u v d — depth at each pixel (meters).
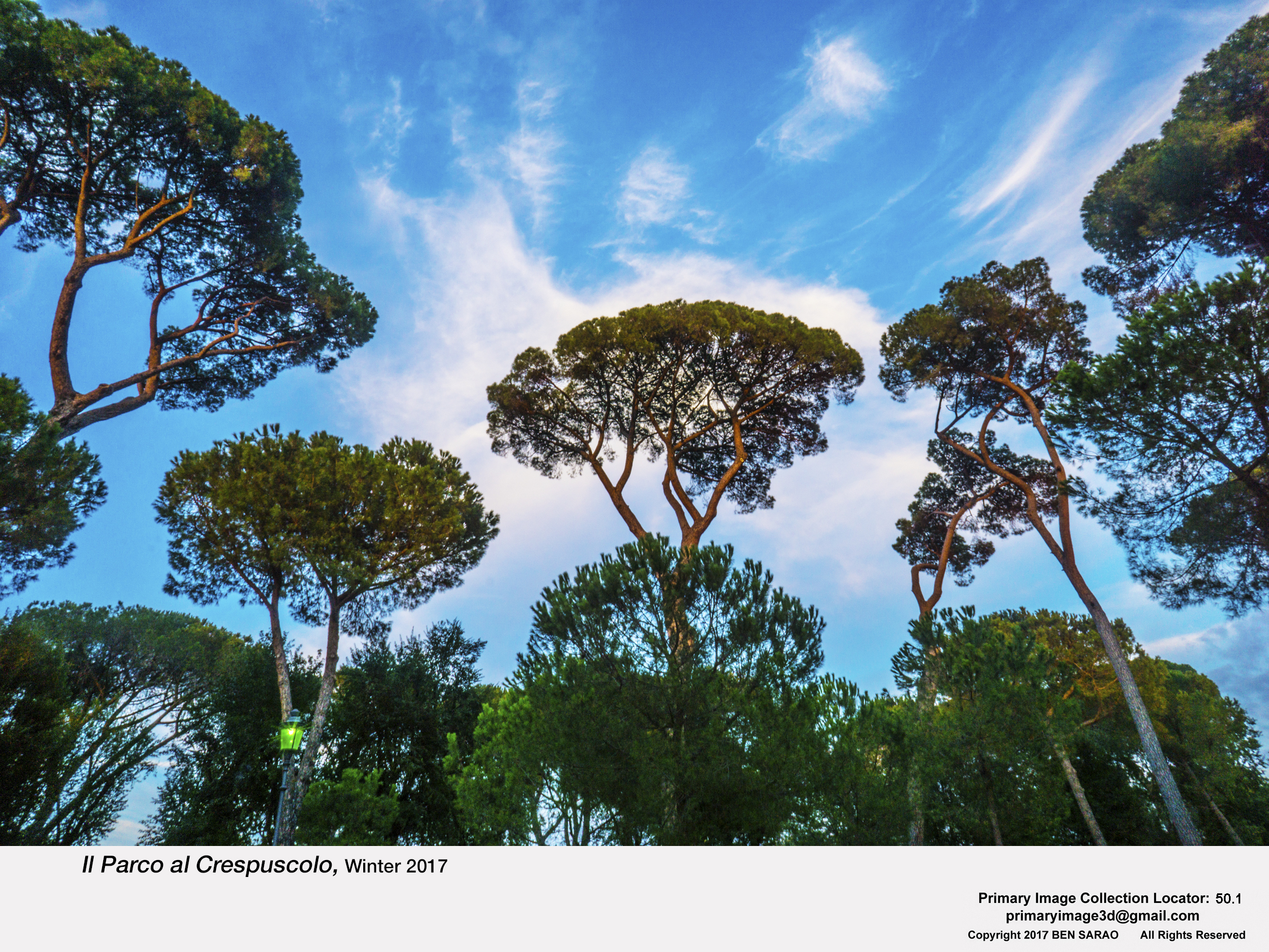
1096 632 17.05
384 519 12.43
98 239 13.57
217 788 13.72
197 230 14.05
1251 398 9.12
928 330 16.27
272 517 11.55
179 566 12.26
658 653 6.59
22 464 8.42
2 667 10.18
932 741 9.45
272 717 14.80
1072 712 10.20
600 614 6.77
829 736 6.97
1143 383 9.72
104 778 13.61
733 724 6.39
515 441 15.86
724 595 6.76
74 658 15.00
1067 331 15.66
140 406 12.34
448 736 11.78
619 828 6.74
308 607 12.74
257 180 13.48
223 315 15.11
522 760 8.35
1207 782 16.66
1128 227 14.55
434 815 13.55
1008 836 10.38
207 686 16.66
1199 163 12.30
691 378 14.98
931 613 10.69
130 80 11.55
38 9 11.13
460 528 13.28
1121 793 16.33
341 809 10.38
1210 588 11.06
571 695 6.70
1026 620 17.83
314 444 12.94
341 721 14.32
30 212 12.83
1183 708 17.47
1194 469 10.35
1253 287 8.93
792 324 14.81
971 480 18.97
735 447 15.20
